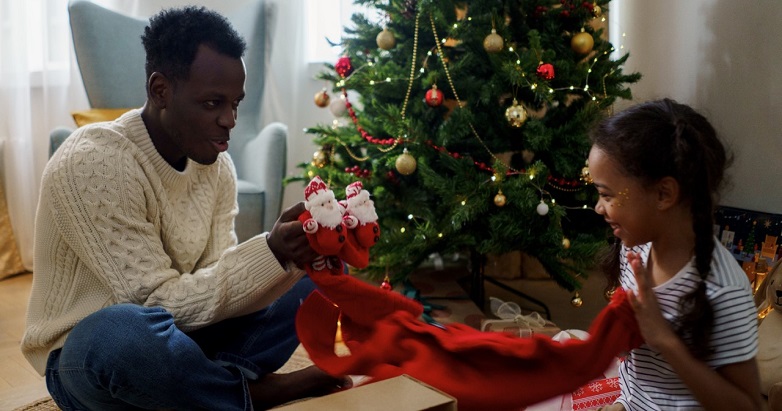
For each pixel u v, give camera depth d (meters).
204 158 1.25
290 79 3.01
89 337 1.12
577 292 2.01
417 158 2.01
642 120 0.95
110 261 1.17
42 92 2.93
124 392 1.13
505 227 1.91
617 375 1.51
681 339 0.93
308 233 1.14
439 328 1.14
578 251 1.93
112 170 1.19
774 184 1.88
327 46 2.98
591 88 1.96
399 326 1.13
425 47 2.07
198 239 1.35
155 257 1.21
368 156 2.21
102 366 1.10
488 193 1.92
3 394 1.67
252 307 1.30
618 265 1.17
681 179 0.92
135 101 2.58
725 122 2.03
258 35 2.73
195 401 1.15
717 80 2.05
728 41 2.00
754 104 1.93
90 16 2.54
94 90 2.54
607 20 2.56
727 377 0.92
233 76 1.20
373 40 2.17
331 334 1.22
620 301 1.00
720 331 0.92
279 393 1.35
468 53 1.95
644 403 1.06
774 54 1.86
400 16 2.04
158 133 1.26
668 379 1.02
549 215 1.93
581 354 1.01
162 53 1.19
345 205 1.24
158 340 1.11
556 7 2.06
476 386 1.05
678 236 0.97
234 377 1.22
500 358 1.05
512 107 1.84
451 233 2.00
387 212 2.16
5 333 2.12
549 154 2.01
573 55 1.99
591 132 1.04
